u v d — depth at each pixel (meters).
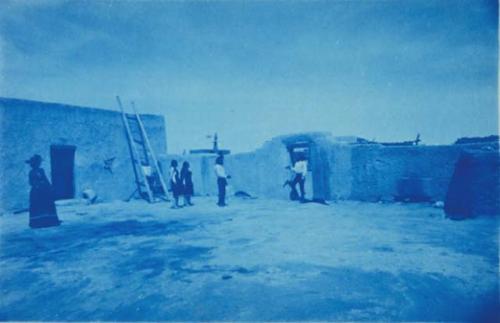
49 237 7.46
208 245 6.23
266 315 3.51
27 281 4.75
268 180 13.66
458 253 5.14
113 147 15.27
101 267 5.22
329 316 3.45
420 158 10.40
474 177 7.90
